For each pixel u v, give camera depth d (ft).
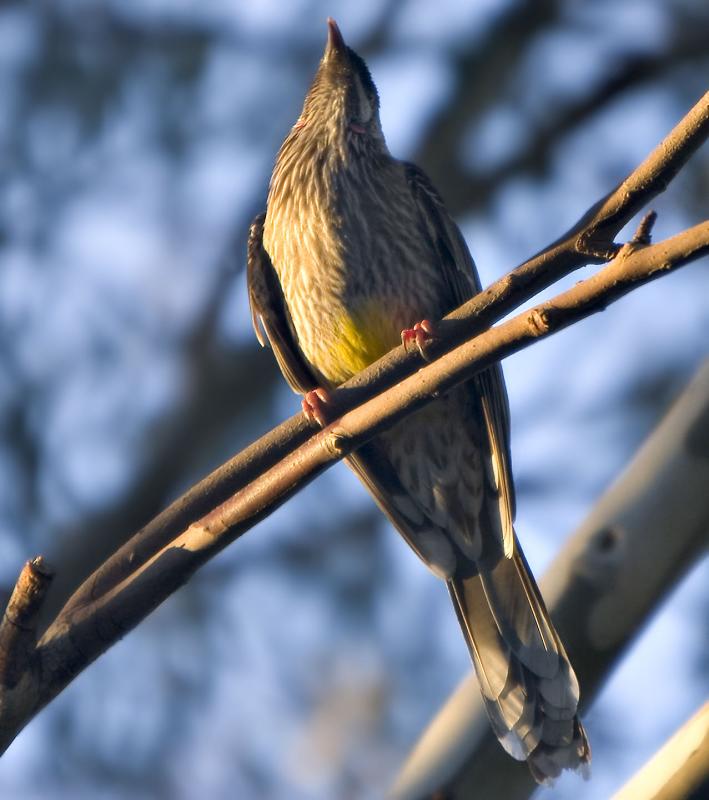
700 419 24.54
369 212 33.53
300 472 21.77
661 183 20.25
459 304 33.45
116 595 20.95
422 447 32.17
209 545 21.40
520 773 23.88
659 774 19.22
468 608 30.30
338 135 34.37
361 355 33.63
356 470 32.19
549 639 25.34
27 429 46.26
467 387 31.68
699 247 19.21
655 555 24.08
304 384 34.88
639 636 24.23
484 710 24.26
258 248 35.17
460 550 31.50
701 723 19.31
